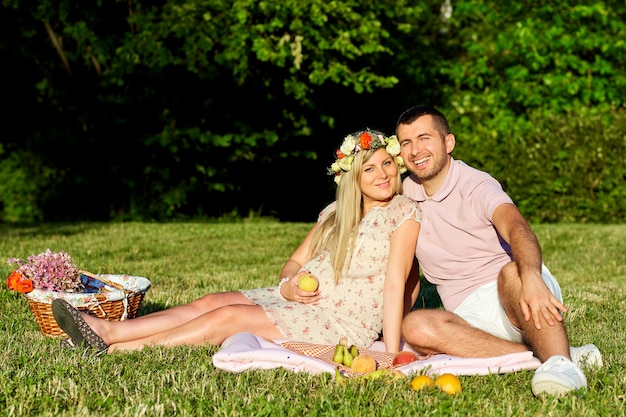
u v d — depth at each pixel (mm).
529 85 14195
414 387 3578
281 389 3574
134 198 14312
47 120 14445
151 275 7406
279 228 11594
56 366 3775
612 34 14523
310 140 14875
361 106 14812
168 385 3627
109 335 4203
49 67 13938
